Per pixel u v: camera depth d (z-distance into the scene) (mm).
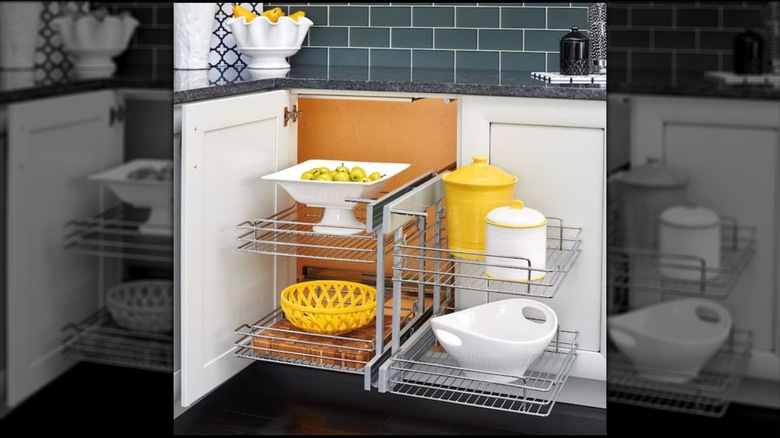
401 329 2123
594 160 1969
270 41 2434
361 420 2053
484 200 1964
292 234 2342
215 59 2533
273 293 2271
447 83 2049
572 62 2129
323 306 2283
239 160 2014
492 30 2623
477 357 1896
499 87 1990
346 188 1957
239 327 2094
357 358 1967
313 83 2193
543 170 2012
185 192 1800
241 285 2092
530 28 2584
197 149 1820
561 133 1983
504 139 2033
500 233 1887
